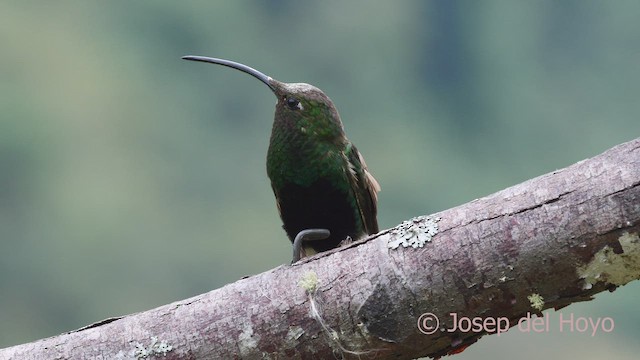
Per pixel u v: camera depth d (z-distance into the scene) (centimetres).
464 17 2803
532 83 2655
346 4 2838
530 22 2744
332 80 2805
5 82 2606
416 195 2478
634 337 1587
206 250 2180
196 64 2762
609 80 2614
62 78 2700
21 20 2745
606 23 2655
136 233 2247
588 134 2572
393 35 2848
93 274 2203
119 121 2588
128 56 2791
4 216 2388
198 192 2362
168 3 2794
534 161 2544
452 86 2764
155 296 2127
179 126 2553
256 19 2819
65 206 2355
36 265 2259
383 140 2648
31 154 2503
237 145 2536
